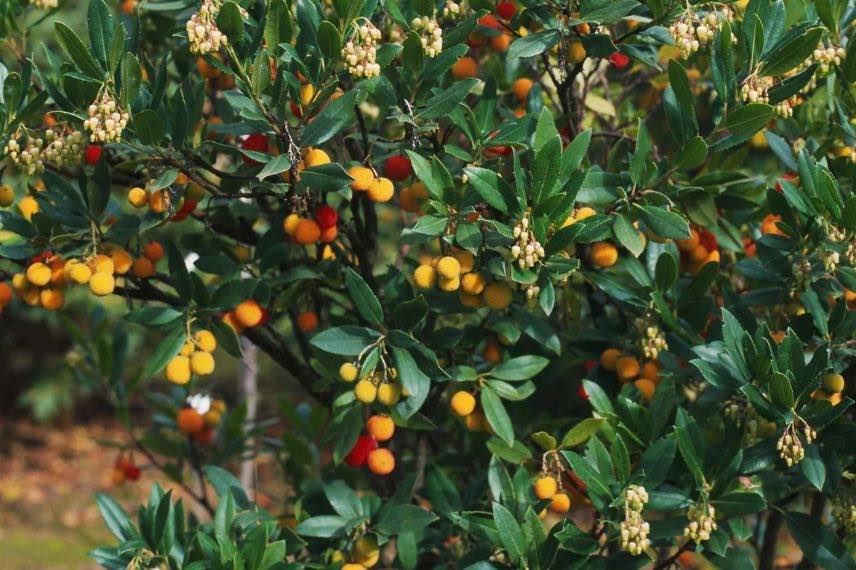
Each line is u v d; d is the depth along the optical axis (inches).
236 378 196.5
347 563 67.1
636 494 61.3
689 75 75.5
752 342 61.9
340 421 65.9
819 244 64.2
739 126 62.6
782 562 89.7
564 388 74.6
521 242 60.4
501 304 62.6
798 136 71.6
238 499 69.0
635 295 66.0
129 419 80.0
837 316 63.9
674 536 63.1
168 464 79.0
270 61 62.1
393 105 63.3
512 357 70.7
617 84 77.6
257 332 69.4
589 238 62.6
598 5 62.7
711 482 63.0
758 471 65.3
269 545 63.4
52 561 153.6
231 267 67.1
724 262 74.6
